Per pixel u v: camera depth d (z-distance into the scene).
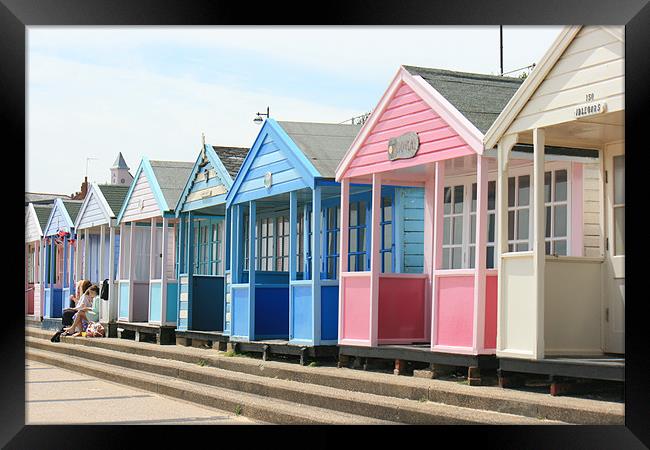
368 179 12.84
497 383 9.94
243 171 15.60
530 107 9.41
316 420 9.09
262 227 17.95
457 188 12.48
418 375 10.77
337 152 13.85
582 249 10.42
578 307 9.73
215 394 11.38
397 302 12.08
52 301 28.72
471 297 10.13
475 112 10.60
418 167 12.04
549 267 9.57
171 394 12.60
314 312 12.93
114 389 13.80
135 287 21.67
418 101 11.27
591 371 8.40
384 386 10.25
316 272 12.98
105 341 20.47
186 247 19.61
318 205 13.08
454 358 10.24
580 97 8.84
